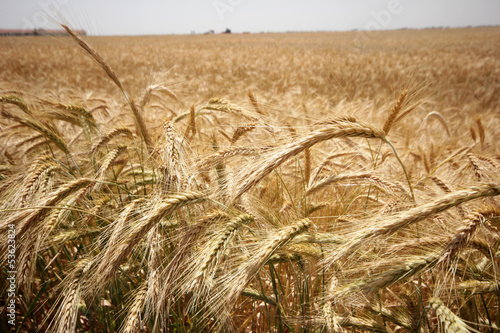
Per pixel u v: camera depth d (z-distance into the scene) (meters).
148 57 29.67
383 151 3.67
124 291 2.24
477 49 34.78
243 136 3.16
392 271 1.61
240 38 73.75
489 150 4.75
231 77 16.91
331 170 3.15
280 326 2.04
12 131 3.30
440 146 4.62
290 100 7.73
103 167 2.35
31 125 2.64
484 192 1.50
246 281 1.56
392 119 2.55
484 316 2.04
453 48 36.25
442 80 16.70
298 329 2.16
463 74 18.97
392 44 42.25
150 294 1.71
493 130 6.62
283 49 37.84
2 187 2.23
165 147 2.14
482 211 1.51
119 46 43.34
